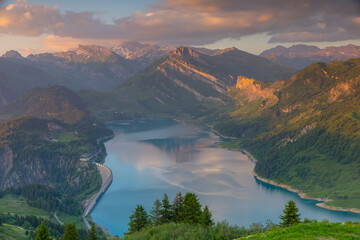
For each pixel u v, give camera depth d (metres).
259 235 65.62
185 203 112.00
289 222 101.19
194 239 81.19
